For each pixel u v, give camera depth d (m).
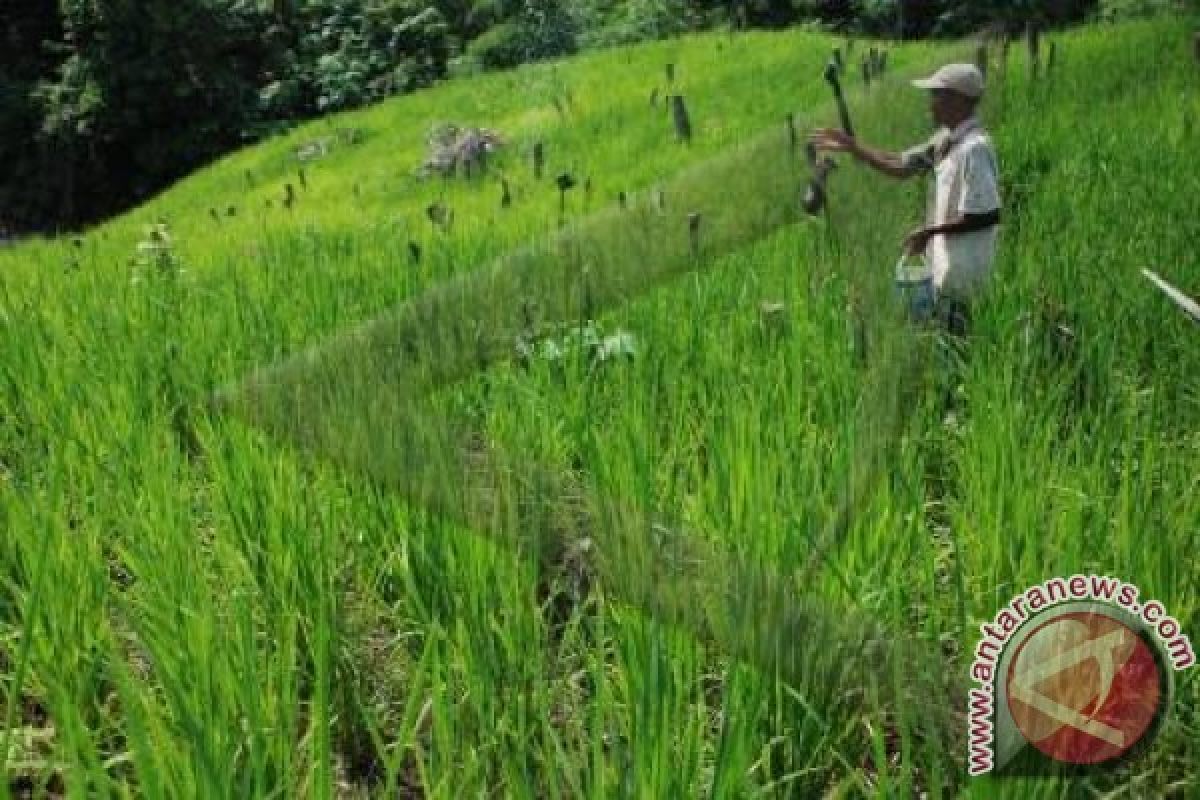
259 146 17.30
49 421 3.46
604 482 1.91
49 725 2.34
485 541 2.13
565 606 2.33
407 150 9.78
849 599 1.81
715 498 2.08
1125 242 3.98
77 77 24.86
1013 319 2.78
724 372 2.45
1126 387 2.80
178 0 24.47
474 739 2.01
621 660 1.92
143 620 2.37
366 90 24.77
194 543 2.50
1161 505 2.08
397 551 2.54
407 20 24.77
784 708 1.91
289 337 3.06
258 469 2.61
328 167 11.55
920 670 1.62
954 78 3.22
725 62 8.62
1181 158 4.85
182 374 3.41
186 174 25.34
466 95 14.62
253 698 1.87
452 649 2.17
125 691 1.71
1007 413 2.42
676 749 1.74
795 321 2.19
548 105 8.23
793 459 2.18
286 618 2.30
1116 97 5.31
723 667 1.89
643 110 5.98
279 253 4.60
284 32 26.22
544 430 2.12
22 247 11.95
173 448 2.97
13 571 2.73
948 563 2.46
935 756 1.53
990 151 3.25
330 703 2.33
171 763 1.73
